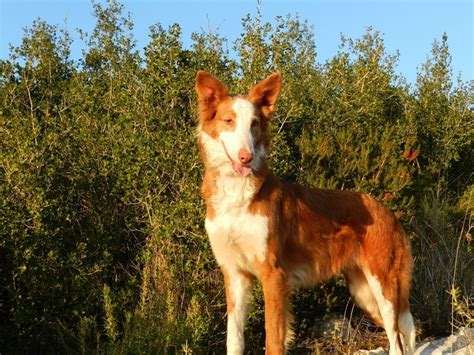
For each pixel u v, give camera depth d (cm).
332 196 353
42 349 361
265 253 332
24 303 353
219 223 333
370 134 433
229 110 332
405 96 548
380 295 351
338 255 351
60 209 370
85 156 394
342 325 388
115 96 415
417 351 371
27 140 371
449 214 456
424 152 515
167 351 345
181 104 401
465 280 412
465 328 360
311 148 412
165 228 375
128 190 387
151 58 399
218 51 431
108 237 379
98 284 368
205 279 377
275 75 339
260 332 379
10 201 360
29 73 448
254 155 329
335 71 474
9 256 355
